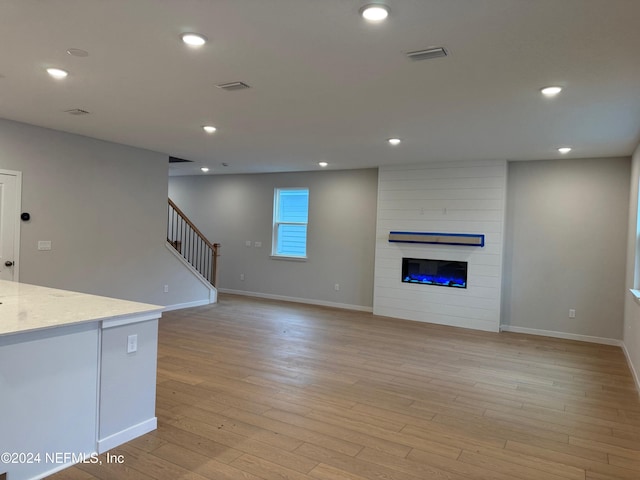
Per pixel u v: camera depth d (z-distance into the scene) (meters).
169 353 4.87
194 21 2.46
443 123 4.52
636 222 5.01
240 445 2.84
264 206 9.02
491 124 4.48
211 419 3.22
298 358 4.84
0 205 5.04
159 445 2.80
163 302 7.12
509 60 2.89
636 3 2.14
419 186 7.14
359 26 2.47
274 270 8.90
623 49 2.67
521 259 6.61
